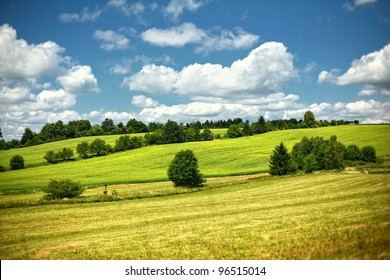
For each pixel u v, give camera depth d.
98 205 41.19
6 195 52.50
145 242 22.31
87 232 27.05
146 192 50.44
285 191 44.28
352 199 32.44
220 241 21.00
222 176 67.12
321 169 66.62
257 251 18.39
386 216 22.69
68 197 45.94
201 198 43.66
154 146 117.25
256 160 86.38
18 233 27.36
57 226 29.94
